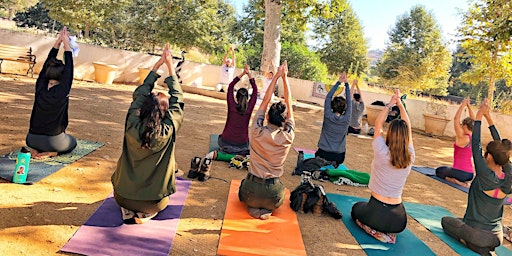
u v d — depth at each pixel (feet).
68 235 9.91
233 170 17.67
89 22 87.86
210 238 10.93
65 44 14.94
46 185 12.73
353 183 18.10
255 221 12.36
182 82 50.78
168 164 10.89
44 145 15.01
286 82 13.26
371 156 26.43
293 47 69.46
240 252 10.26
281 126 12.59
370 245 12.04
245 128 18.76
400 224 12.16
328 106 19.15
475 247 12.54
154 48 100.32
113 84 42.14
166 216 11.84
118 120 24.40
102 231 10.28
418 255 11.78
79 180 13.64
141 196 10.59
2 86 29.53
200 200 13.53
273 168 12.52
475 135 12.87
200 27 85.76
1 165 13.56
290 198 14.16
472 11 49.65
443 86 113.50
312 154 23.56
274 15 46.29
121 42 99.86
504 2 42.42
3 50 35.09
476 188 12.67
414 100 48.85
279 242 11.17
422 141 38.52
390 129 11.98
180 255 9.77
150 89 11.11
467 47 51.67
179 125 10.94
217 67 53.78
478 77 54.90
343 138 19.43
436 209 16.61
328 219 13.65
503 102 48.60
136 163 10.38
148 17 98.07
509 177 12.19
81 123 21.93
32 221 10.30
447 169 22.12
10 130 18.12
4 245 9.00
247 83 46.47
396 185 12.16
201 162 16.08
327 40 135.44
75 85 36.50
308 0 48.06
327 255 11.00
